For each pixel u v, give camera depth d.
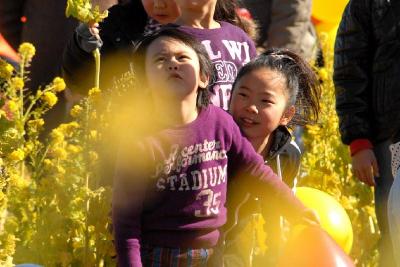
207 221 11.30
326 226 13.65
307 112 12.94
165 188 11.15
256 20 19.92
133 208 11.11
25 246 13.25
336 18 21.31
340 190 16.75
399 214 12.34
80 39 13.25
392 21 14.85
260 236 13.09
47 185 13.34
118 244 11.12
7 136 12.99
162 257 11.22
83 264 13.00
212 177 11.29
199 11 12.82
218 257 11.53
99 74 13.61
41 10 19.00
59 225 13.17
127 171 11.10
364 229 16.38
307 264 11.34
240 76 12.26
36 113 13.95
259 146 12.35
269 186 11.69
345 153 17.12
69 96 16.34
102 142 13.08
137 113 11.39
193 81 11.28
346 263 11.38
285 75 12.24
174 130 11.20
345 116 15.28
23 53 14.44
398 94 14.87
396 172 12.82
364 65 15.22
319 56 19.70
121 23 13.74
